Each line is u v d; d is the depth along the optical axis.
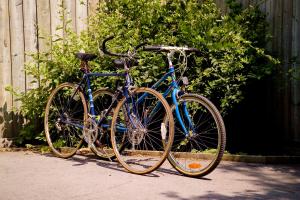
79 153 5.76
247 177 4.51
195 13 6.19
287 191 4.02
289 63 5.91
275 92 6.19
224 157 5.32
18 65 6.18
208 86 5.75
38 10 6.32
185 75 5.79
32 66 6.21
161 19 6.23
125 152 5.61
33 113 6.10
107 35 6.14
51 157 5.54
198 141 5.56
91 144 5.24
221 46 5.60
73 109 5.72
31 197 3.82
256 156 5.17
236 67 5.63
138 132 4.81
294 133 5.86
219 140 4.32
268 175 4.59
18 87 6.10
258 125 6.33
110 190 4.02
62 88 5.75
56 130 6.14
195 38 5.68
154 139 5.79
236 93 5.68
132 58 4.95
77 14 6.64
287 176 4.55
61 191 3.99
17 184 4.22
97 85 5.81
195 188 4.10
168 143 4.46
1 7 6.04
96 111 5.53
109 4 6.53
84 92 5.49
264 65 5.79
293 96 5.87
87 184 4.22
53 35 6.43
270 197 3.83
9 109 6.14
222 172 4.72
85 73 5.43
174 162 4.68
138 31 6.13
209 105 4.42
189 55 5.67
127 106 4.89
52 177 4.48
